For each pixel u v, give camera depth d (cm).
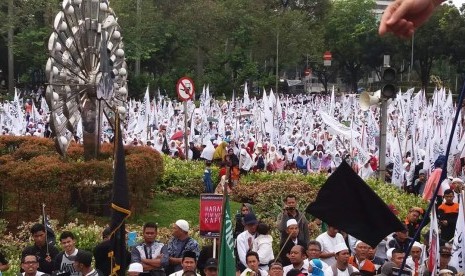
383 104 2692
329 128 3947
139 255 1605
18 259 1966
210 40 8569
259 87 9694
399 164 3078
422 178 2991
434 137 3316
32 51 7756
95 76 2542
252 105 6469
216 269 1412
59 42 2431
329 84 14862
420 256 1578
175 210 2656
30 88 8838
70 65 2475
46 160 2322
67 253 1516
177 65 9188
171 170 2950
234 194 2811
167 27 8269
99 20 2583
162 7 8581
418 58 10206
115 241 1398
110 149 2736
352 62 11875
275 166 3500
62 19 2439
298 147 3803
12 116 4647
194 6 8300
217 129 4881
